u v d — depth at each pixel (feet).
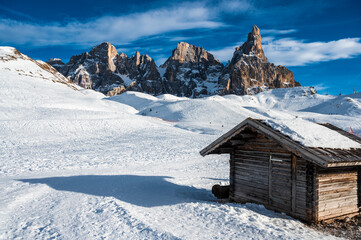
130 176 54.34
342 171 33.19
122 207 34.01
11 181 48.52
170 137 147.43
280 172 33.83
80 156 86.43
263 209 34.81
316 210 29.81
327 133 35.47
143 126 193.77
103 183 47.34
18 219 30.09
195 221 29.89
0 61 580.71
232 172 41.60
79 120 175.52
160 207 35.58
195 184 52.44
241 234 25.98
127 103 595.88
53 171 62.64
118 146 112.68
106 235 25.72
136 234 25.94
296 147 29.78
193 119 318.45
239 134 37.86
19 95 310.24
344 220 32.14
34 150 99.14
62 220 29.89
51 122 163.94
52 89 415.64
